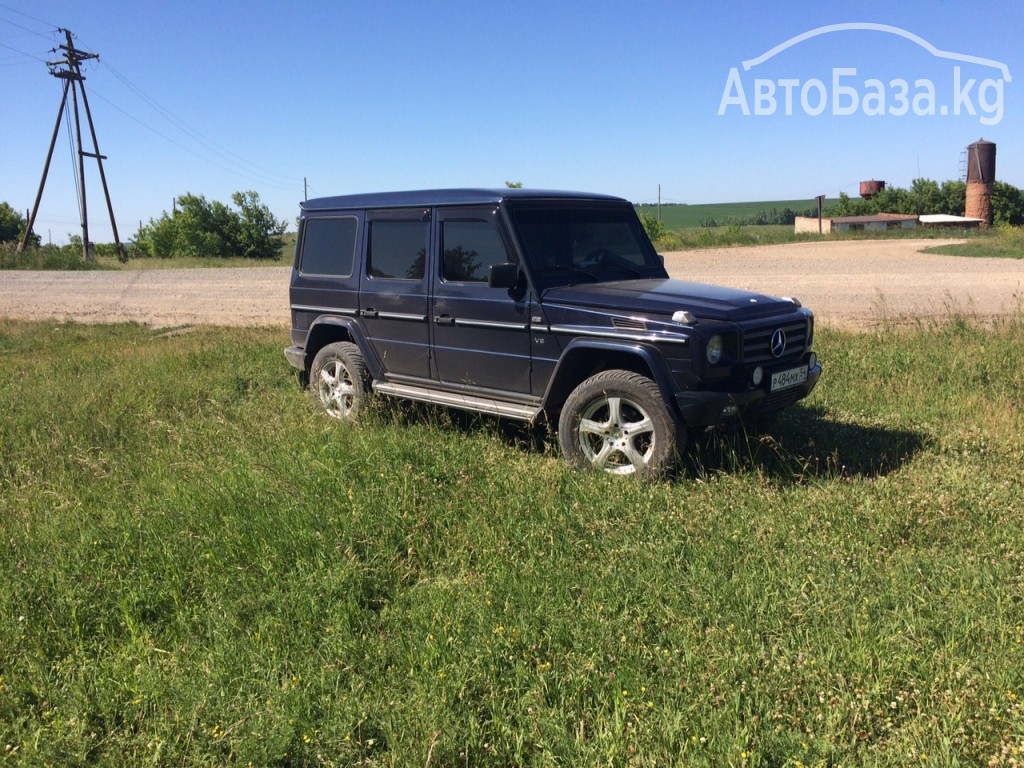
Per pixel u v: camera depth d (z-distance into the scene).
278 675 3.35
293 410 7.60
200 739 2.96
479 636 3.50
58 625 3.88
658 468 5.26
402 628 3.68
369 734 3.00
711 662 3.21
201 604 4.02
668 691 3.09
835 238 41.81
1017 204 66.06
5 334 14.48
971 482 5.06
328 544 4.41
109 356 11.15
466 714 3.02
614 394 5.42
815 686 3.08
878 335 9.67
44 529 4.86
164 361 10.20
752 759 2.66
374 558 4.32
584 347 5.52
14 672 3.51
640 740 2.82
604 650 3.37
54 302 20.06
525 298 5.84
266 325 14.55
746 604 3.67
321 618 3.78
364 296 7.08
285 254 50.56
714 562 4.12
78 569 4.34
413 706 3.05
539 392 5.92
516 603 3.78
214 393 8.43
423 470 5.45
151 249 50.09
